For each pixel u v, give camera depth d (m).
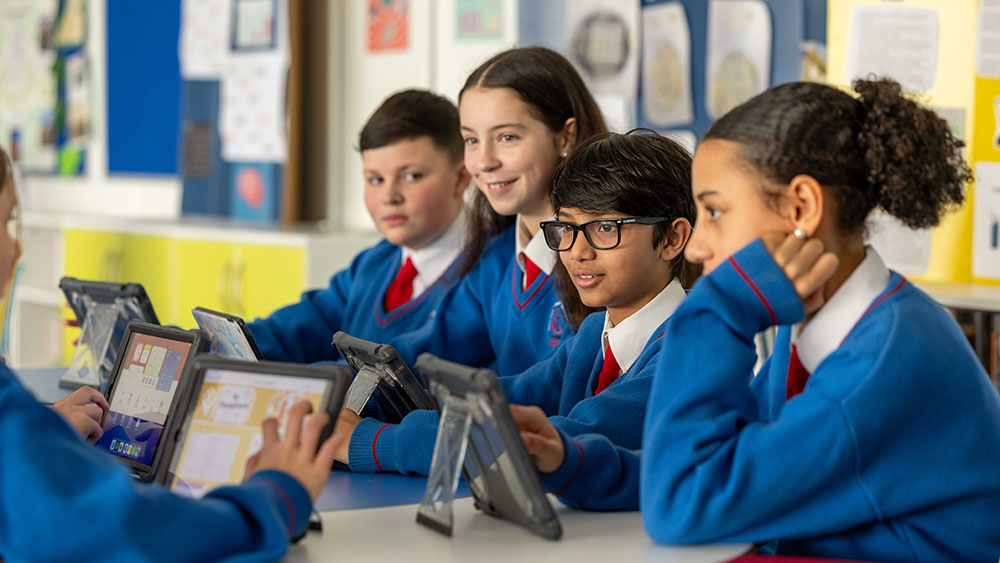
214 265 4.51
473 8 4.19
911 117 1.34
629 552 1.29
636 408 1.62
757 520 1.29
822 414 1.28
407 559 1.28
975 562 1.36
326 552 1.30
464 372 1.29
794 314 1.33
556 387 1.92
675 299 1.77
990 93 3.02
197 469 1.40
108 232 5.08
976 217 3.04
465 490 1.62
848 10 3.17
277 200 4.87
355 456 1.75
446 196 2.52
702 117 3.49
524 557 1.28
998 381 2.74
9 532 1.11
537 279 2.21
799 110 1.33
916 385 1.30
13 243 1.50
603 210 1.72
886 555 1.33
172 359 1.71
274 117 4.85
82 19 6.07
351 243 4.21
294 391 1.37
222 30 5.09
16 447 1.11
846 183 1.33
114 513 1.08
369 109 4.62
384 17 4.52
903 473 1.30
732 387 1.32
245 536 1.18
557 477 1.42
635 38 3.62
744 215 1.34
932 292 2.88
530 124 2.17
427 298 2.51
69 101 6.21
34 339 5.63
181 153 5.36
